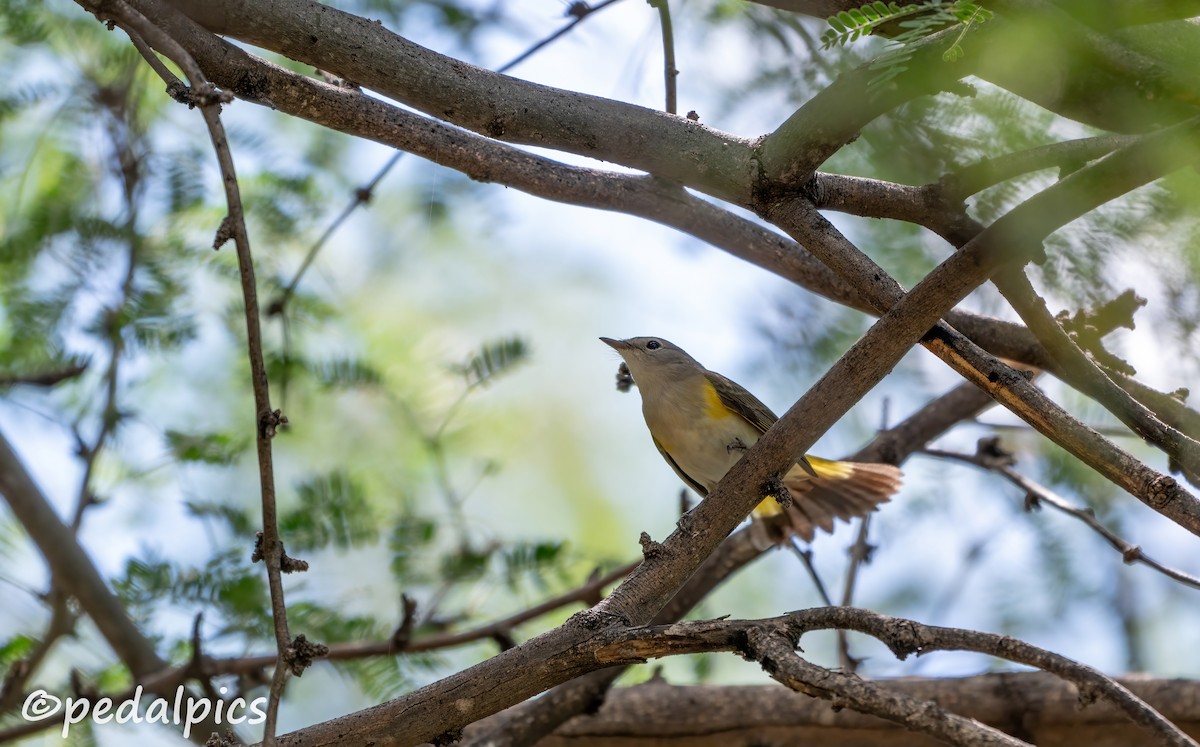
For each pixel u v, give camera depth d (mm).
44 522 10344
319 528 10344
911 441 11164
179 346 10656
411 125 7805
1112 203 7719
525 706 9500
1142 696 9250
